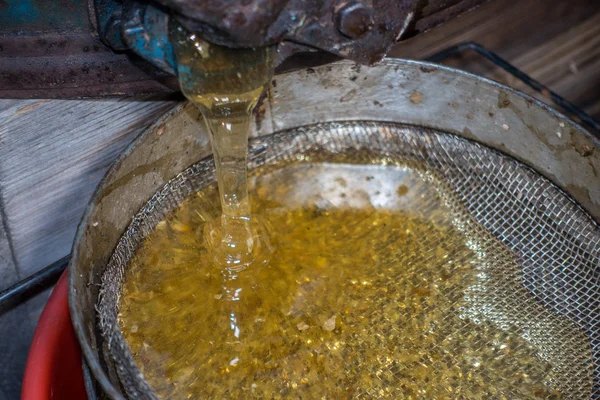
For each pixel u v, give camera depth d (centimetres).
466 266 42
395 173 45
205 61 32
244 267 41
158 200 41
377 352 38
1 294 42
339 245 43
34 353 36
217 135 36
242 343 38
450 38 58
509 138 41
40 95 36
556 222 41
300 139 45
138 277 39
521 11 62
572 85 65
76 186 46
